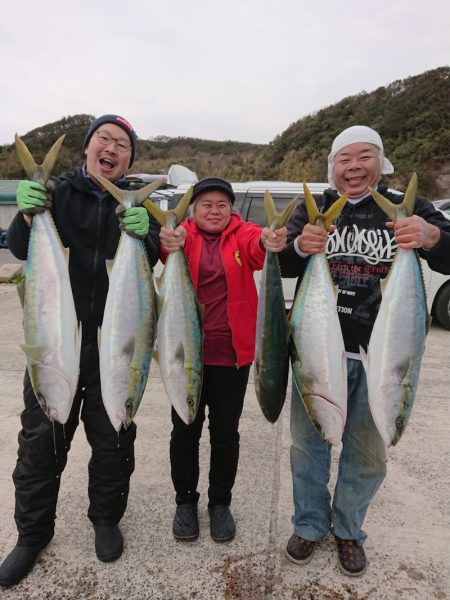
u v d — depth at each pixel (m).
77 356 2.05
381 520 2.53
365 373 2.10
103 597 2.01
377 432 2.16
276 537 2.40
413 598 2.02
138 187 2.45
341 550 2.20
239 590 2.06
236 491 2.79
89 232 2.22
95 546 2.28
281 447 3.32
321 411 2.03
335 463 3.12
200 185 2.37
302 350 2.07
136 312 2.10
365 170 2.10
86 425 2.32
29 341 2.00
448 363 5.16
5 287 10.38
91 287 2.24
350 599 2.01
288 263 2.20
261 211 5.91
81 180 2.25
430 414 3.87
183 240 2.21
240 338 2.36
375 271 2.11
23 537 2.17
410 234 1.83
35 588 2.06
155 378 4.76
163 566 2.20
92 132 2.26
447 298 6.37
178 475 2.44
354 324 2.15
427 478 2.93
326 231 2.00
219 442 2.42
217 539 2.35
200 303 2.27
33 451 2.15
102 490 2.29
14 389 4.37
